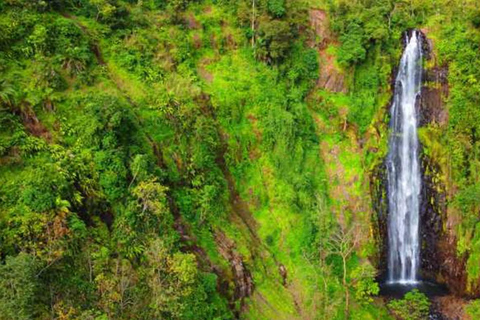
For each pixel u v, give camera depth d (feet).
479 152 148.05
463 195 142.72
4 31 116.78
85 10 139.85
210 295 109.29
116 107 113.19
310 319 122.93
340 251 124.88
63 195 98.68
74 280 91.15
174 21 153.99
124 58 135.95
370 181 151.64
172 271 95.61
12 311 73.77
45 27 122.52
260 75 153.89
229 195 136.36
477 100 152.97
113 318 88.33
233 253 123.65
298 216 138.10
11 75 111.34
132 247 102.12
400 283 150.10
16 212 91.50
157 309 91.45
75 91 118.52
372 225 149.18
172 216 114.93
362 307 128.98
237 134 143.43
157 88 134.41
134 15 146.61
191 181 127.65
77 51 123.24
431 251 151.33
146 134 124.36
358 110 154.40
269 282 127.03
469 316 129.90
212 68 153.07
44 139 107.65
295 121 147.74
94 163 107.34
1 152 98.17
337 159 152.56
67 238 93.09
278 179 143.02
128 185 108.88
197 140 131.75
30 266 78.74
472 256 140.77
